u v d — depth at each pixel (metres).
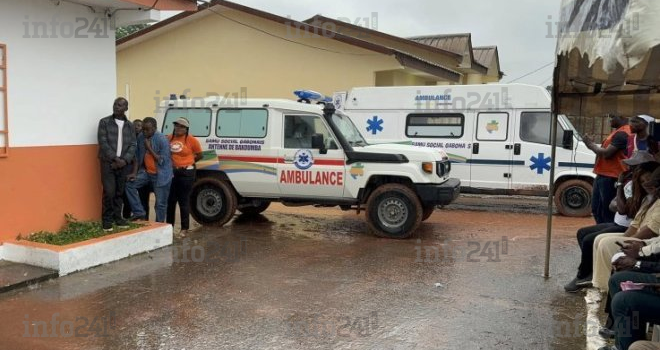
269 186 8.67
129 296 5.42
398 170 8.08
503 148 10.80
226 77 17.19
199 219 9.05
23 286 5.57
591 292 5.57
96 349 4.22
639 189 5.03
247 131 8.73
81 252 6.18
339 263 6.77
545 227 9.26
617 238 4.85
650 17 2.88
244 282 5.94
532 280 6.10
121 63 18.62
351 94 12.13
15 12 6.20
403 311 5.10
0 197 6.18
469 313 5.06
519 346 4.34
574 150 10.22
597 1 3.46
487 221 9.81
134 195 7.81
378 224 8.27
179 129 8.19
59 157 6.82
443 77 17.52
